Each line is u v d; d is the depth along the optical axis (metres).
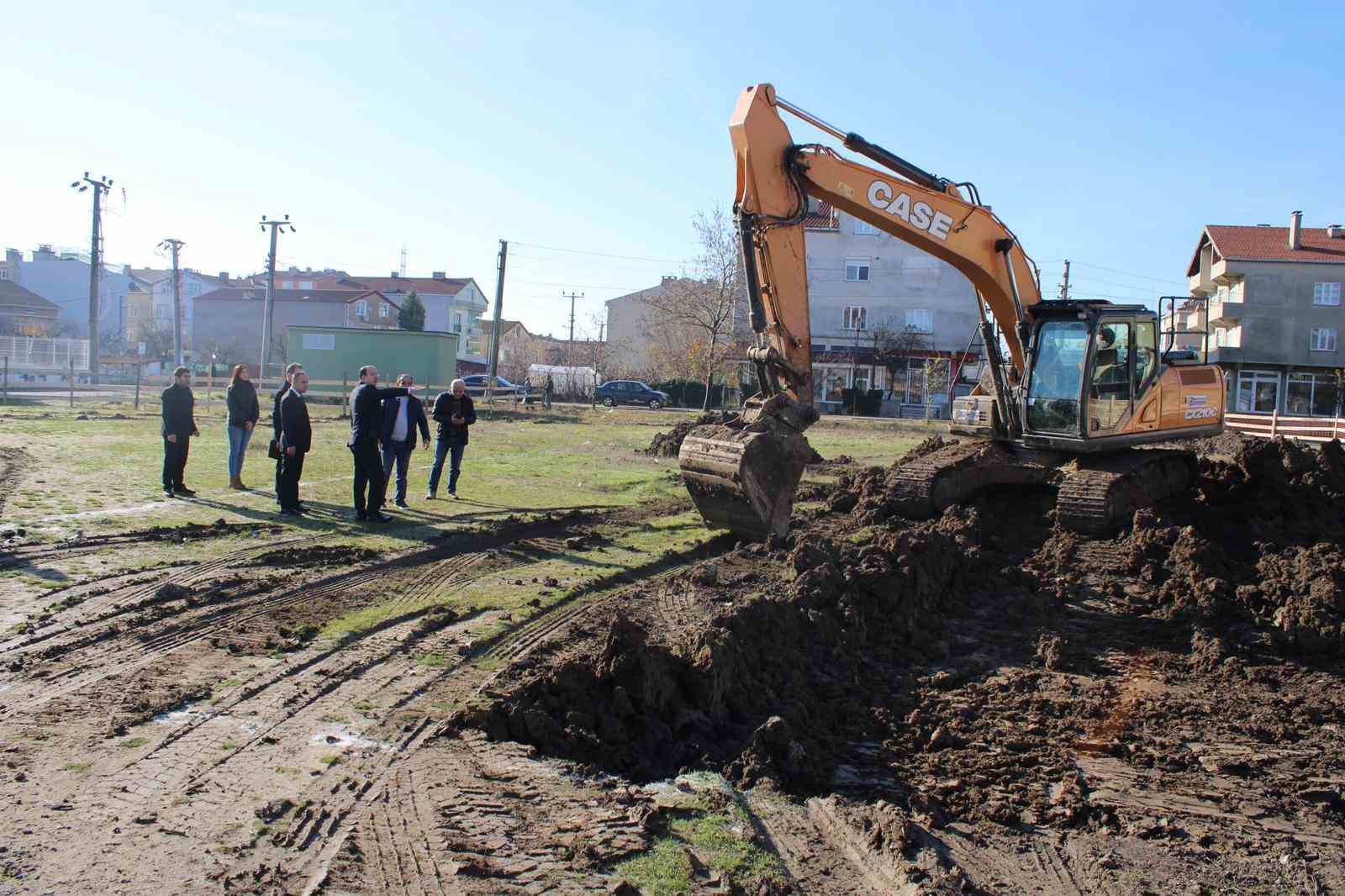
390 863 4.59
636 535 12.25
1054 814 6.15
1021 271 13.59
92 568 9.52
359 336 41.16
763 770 6.24
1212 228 52.84
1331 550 11.16
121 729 5.99
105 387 43.12
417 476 17.03
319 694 6.68
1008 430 13.90
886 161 12.38
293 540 11.17
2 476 14.63
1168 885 5.39
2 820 4.84
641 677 6.77
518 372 66.75
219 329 73.06
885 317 54.19
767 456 11.23
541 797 5.39
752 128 11.17
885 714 7.55
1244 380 49.75
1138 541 11.70
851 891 4.90
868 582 9.52
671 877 4.70
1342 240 51.03
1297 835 6.02
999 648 9.18
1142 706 7.91
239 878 4.39
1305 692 8.30
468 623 8.35
